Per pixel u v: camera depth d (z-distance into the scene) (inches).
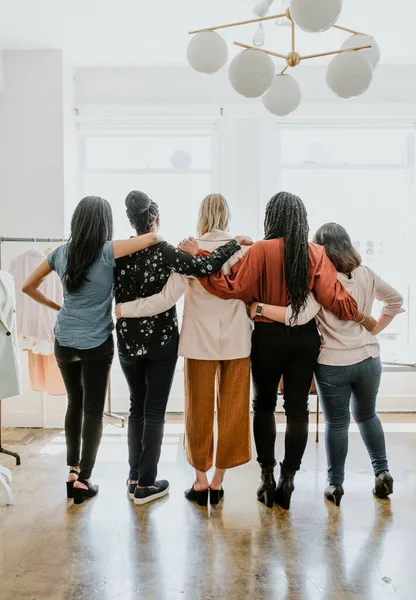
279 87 96.3
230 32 140.0
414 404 168.7
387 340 175.6
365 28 138.4
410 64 165.5
